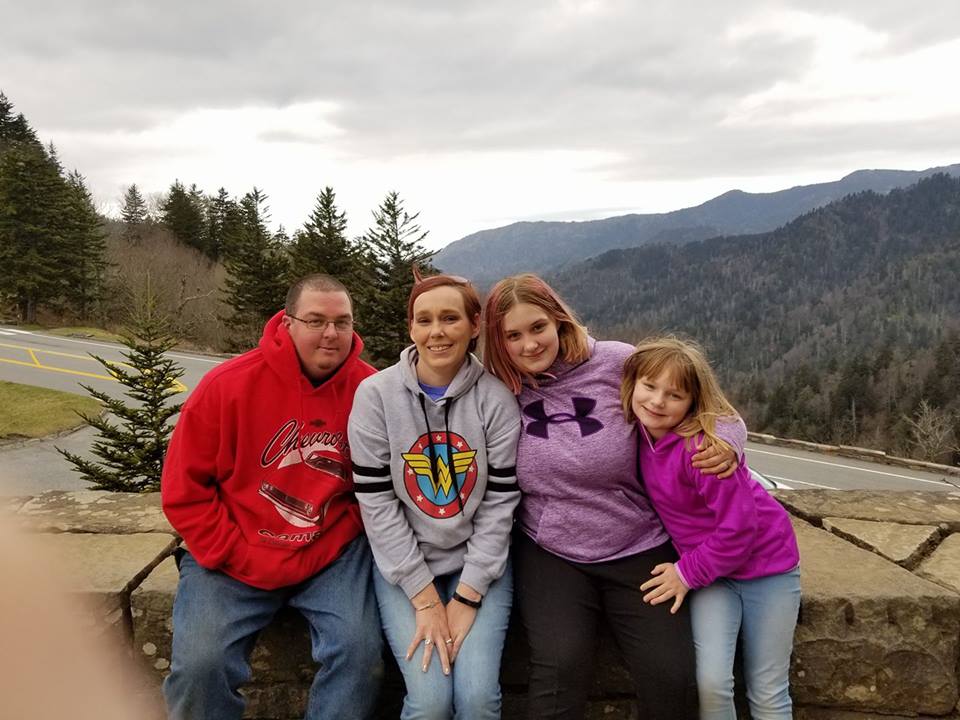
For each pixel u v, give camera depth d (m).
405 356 2.29
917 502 3.24
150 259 45.88
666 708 2.04
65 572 0.31
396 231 21.77
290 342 2.21
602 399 2.30
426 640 2.04
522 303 2.23
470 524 2.23
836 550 2.66
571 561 2.25
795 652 2.26
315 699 2.09
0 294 40.69
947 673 2.27
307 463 2.24
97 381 25.44
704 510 2.17
